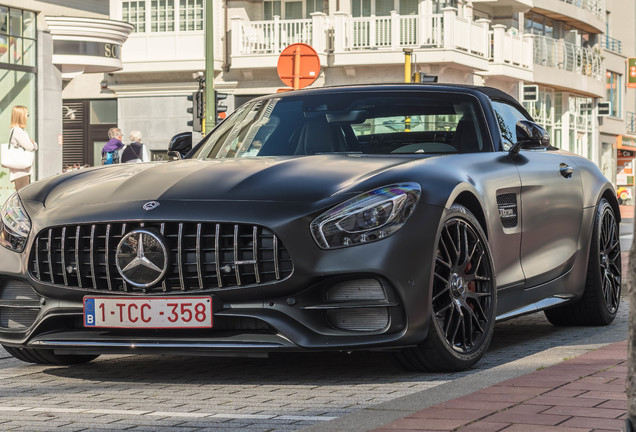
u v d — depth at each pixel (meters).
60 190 6.08
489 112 6.93
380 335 5.40
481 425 3.97
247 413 4.88
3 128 23.88
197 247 5.38
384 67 37.53
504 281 6.44
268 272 5.36
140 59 38.19
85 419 4.84
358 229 5.36
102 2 26.84
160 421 4.75
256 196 5.48
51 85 25.08
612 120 60.41
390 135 6.68
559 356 5.99
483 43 39.88
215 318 5.39
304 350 5.33
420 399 4.65
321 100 7.07
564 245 7.34
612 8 62.44
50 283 5.71
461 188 5.89
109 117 39.56
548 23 49.78
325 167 5.85
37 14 24.75
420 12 37.03
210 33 26.45
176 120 38.81
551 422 4.02
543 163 7.19
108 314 5.52
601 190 7.89
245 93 38.75
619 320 8.42
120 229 5.56
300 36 37.53
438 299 5.76
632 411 2.91
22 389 5.74
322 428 4.08
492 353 6.62
